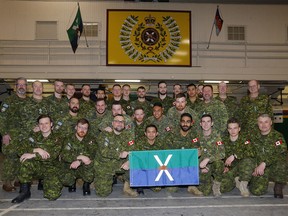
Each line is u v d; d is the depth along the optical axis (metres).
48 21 14.46
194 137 6.14
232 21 14.78
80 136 5.85
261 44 14.58
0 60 14.18
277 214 4.89
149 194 6.23
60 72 13.68
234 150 5.97
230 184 6.10
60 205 5.42
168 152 5.72
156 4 14.39
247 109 7.22
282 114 15.03
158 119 6.98
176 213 4.96
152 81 14.37
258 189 5.93
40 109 6.75
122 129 5.86
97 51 14.20
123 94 8.55
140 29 13.95
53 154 5.68
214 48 14.50
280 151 5.72
